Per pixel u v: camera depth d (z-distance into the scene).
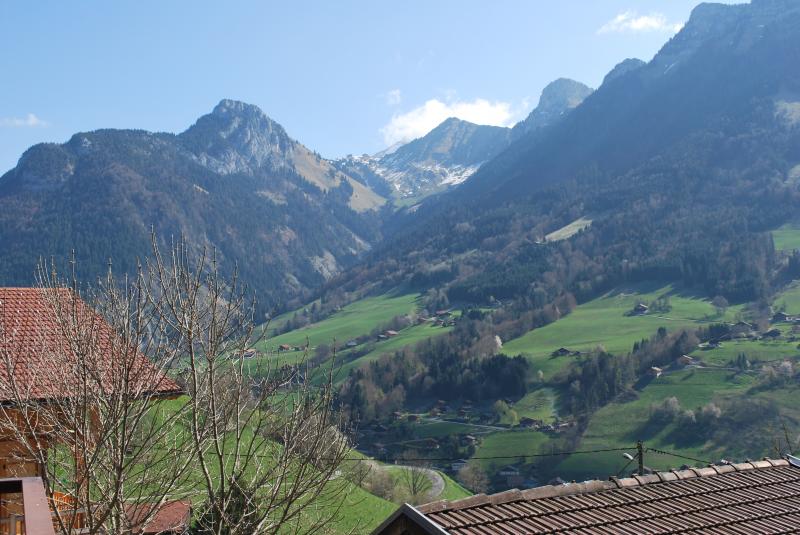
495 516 11.65
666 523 11.54
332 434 11.55
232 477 10.35
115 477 9.55
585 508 12.15
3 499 10.08
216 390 10.87
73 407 9.95
